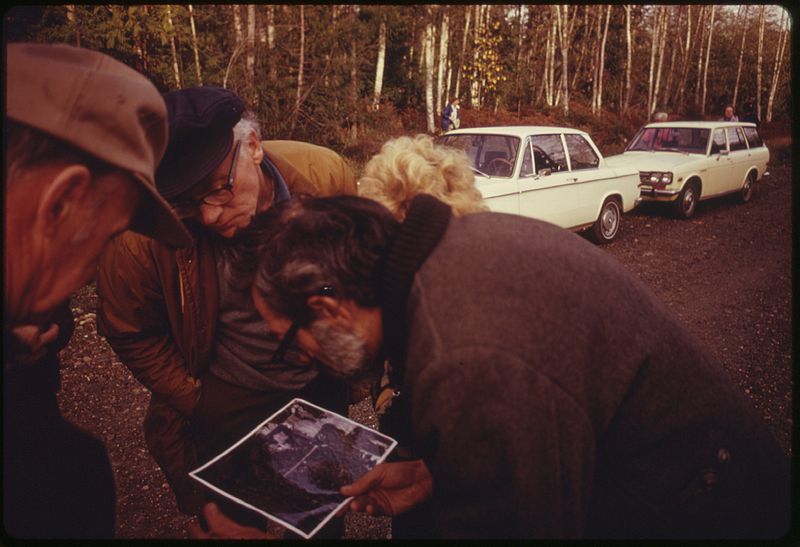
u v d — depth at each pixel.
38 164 0.73
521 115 26.19
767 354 4.41
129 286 1.64
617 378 0.91
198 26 12.48
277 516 1.17
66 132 0.73
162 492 2.78
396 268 0.92
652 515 1.01
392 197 1.56
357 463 1.32
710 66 42.59
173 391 1.81
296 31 12.95
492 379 0.83
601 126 26.30
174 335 1.71
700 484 1.00
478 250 0.91
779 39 36.09
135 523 2.57
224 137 1.45
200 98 1.40
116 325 1.70
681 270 6.77
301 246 0.96
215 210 1.50
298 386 1.87
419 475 1.38
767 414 3.53
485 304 0.86
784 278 6.43
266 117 12.16
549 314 0.87
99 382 3.73
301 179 1.82
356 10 16.38
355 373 1.07
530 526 0.86
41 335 1.14
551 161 7.13
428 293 0.89
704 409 1.00
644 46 38.38
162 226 0.98
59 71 0.74
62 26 8.27
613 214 8.20
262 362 1.79
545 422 0.84
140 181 0.86
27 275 0.76
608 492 1.02
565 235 1.04
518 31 30.06
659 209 10.86
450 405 0.85
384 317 0.96
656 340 0.97
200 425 1.92
